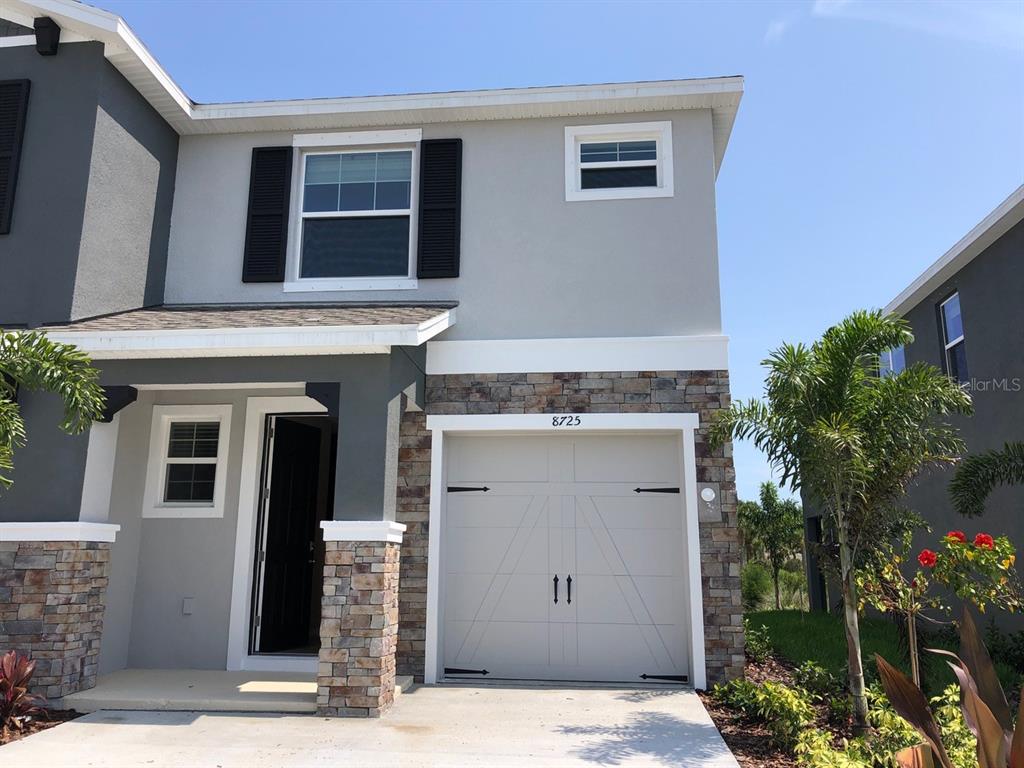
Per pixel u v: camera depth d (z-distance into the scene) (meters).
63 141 8.12
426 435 8.53
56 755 5.44
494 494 8.62
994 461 9.32
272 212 9.48
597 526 8.48
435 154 9.40
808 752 5.32
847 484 6.49
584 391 8.50
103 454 7.38
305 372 7.17
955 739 5.39
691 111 9.24
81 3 8.03
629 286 8.87
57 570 6.76
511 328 8.89
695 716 6.63
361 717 6.49
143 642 8.46
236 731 6.07
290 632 9.17
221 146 9.73
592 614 8.30
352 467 6.92
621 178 9.31
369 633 6.58
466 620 8.38
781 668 9.47
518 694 7.48
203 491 8.88
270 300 9.27
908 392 6.55
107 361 7.40
